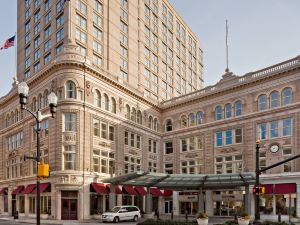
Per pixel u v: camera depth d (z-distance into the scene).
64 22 55.34
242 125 52.78
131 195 54.69
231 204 51.97
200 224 28.19
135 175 38.53
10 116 63.38
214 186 46.81
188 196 56.94
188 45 103.56
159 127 64.94
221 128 55.41
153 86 78.75
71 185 44.47
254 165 50.44
